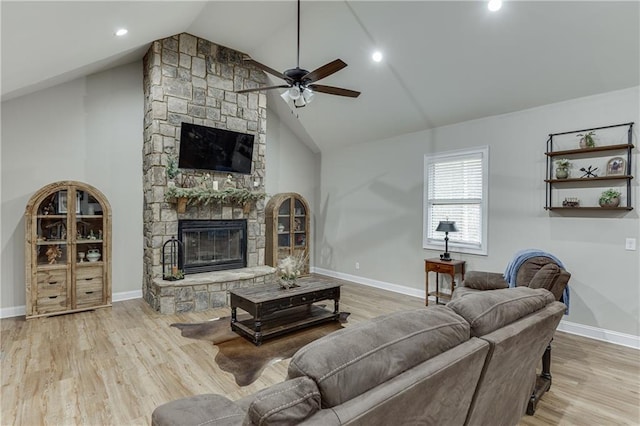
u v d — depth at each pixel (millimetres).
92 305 4383
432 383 1096
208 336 3584
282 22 4398
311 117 6191
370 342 1092
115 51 4059
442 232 4988
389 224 5723
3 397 2406
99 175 4652
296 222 6648
